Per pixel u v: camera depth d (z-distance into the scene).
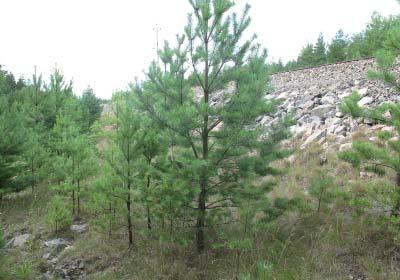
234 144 6.80
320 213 8.16
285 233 7.74
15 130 12.47
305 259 6.68
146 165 7.47
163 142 7.70
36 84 16.72
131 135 7.95
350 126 12.55
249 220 6.93
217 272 6.79
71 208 10.50
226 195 7.20
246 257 7.03
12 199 12.80
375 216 7.27
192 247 7.68
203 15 6.79
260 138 7.25
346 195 6.88
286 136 7.07
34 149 13.39
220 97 7.76
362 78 16.31
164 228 7.93
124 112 8.23
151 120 7.45
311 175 10.41
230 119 6.79
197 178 6.57
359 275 6.00
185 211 7.11
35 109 16.36
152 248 7.96
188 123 6.62
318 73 19.45
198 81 7.35
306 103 15.81
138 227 8.90
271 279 6.23
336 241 7.03
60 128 13.02
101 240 8.65
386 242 6.62
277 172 7.23
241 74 6.91
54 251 8.47
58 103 16.98
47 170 13.20
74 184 10.84
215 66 7.21
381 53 6.58
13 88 26.62
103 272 7.38
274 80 21.34
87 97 23.83
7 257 8.21
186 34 6.98
